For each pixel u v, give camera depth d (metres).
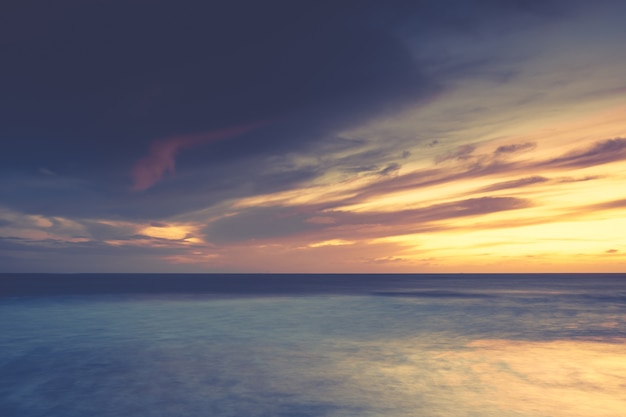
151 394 10.84
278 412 9.43
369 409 9.55
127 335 20.75
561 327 23.58
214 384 11.71
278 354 15.88
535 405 9.67
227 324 24.89
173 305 38.75
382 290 71.88
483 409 9.44
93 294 56.09
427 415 9.11
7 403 10.19
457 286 93.56
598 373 12.67
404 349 16.83
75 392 11.07
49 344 18.25
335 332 21.58
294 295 55.91
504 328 23.19
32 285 92.00
